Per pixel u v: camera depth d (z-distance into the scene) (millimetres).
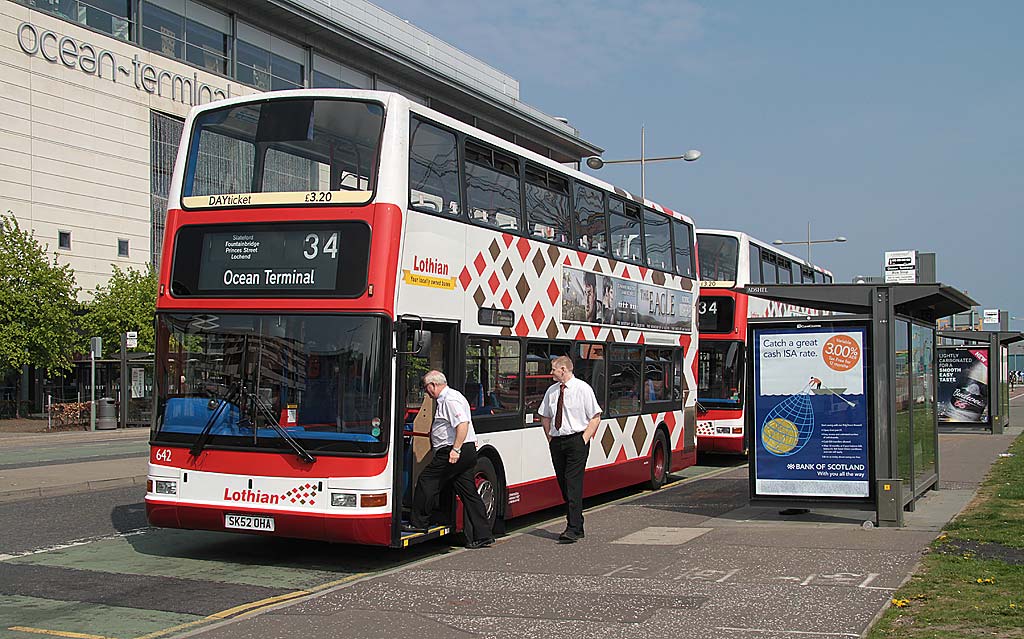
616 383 15297
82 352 40625
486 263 11617
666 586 8531
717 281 23016
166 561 10492
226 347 9930
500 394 11922
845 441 11938
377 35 56656
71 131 43219
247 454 9703
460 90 60562
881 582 8359
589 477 14180
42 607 8344
